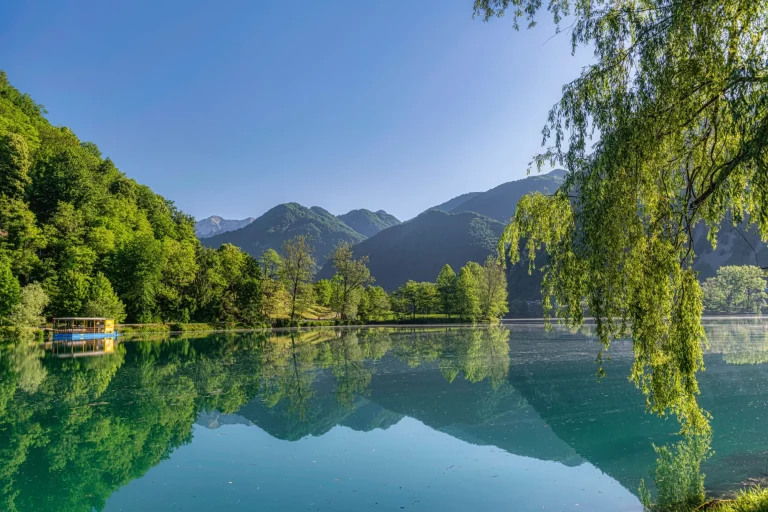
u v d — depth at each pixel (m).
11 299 49.84
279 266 92.31
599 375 9.38
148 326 68.56
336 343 49.66
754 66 7.23
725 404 18.53
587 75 9.48
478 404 19.84
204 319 79.75
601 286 8.95
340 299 94.12
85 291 58.94
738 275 116.38
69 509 9.95
